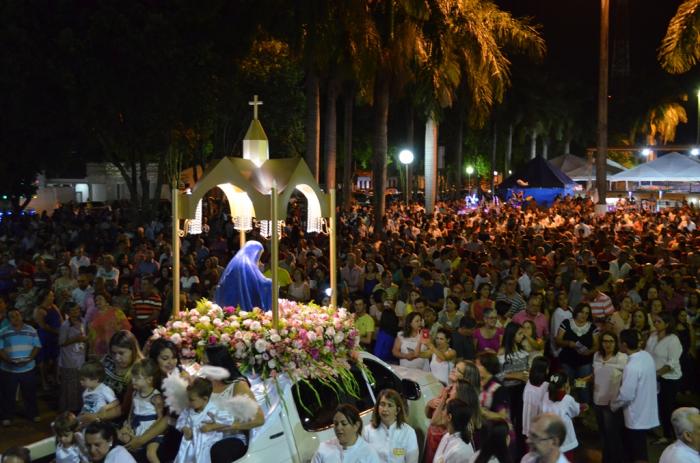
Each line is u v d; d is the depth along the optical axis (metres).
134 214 26.39
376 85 26.22
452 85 29.05
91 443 5.73
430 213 32.97
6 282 15.88
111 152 26.45
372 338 11.77
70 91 22.53
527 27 29.70
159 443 6.41
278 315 7.59
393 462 6.50
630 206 39.19
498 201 48.03
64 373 11.08
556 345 10.73
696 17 22.22
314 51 24.03
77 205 38.22
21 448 5.71
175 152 28.52
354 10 23.50
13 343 10.86
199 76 23.53
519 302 12.05
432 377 8.97
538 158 39.81
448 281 14.78
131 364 7.04
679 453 5.86
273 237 7.55
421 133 67.31
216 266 14.92
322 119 60.88
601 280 13.34
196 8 23.28
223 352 6.58
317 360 7.38
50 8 22.56
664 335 10.09
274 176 8.20
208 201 33.72
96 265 15.65
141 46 22.06
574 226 27.89
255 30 25.39
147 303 12.52
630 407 8.58
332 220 8.59
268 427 6.50
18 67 22.08
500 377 8.81
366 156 66.25
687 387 11.08
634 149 48.78
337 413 6.03
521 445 9.30
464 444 6.02
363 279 15.24
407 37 25.02
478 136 69.50
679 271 13.37
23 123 24.16
